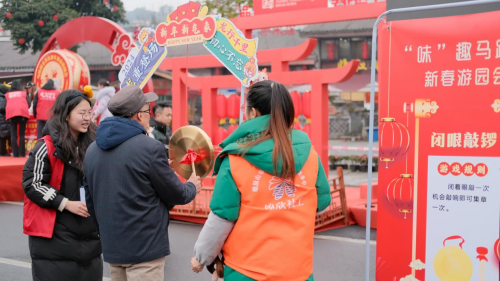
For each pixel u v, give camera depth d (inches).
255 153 89.7
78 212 122.3
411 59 112.5
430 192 111.1
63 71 424.2
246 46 237.5
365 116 616.4
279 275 87.4
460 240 108.5
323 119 292.8
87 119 125.8
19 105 401.4
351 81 608.7
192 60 331.9
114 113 111.6
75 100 123.8
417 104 112.1
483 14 106.4
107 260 109.4
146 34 275.7
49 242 123.9
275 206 89.9
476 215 107.0
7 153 446.9
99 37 414.0
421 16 124.5
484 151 106.3
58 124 123.7
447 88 109.3
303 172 93.7
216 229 90.7
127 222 106.7
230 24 242.4
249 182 90.0
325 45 630.5
